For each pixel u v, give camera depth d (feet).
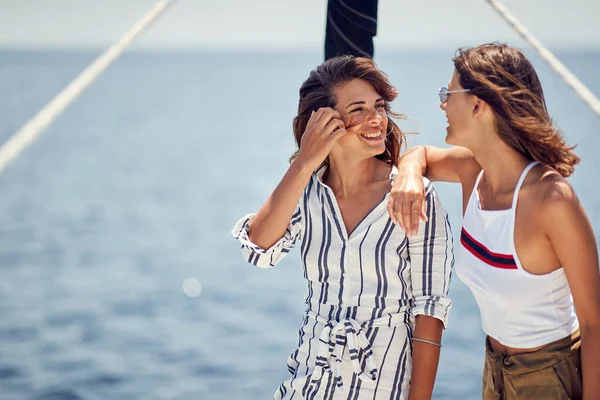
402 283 7.47
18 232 76.43
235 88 378.73
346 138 7.45
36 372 38.24
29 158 139.64
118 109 258.98
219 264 61.93
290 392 7.54
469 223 7.02
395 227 7.45
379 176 7.70
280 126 197.77
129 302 51.24
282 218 7.38
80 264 63.10
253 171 121.80
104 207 91.81
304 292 51.08
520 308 6.68
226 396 34.47
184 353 40.27
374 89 7.50
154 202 95.76
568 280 6.52
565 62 469.16
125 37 8.29
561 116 155.63
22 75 505.25
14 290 54.60
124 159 139.03
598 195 75.15
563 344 6.66
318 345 7.45
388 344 7.36
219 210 90.63
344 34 8.93
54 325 46.06
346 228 7.55
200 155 143.43
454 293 42.78
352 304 7.41
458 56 6.88
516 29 9.14
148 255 66.59
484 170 6.93
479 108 6.68
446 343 35.55
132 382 36.68
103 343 42.55
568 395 6.64
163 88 381.60
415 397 7.35
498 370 6.92
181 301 51.03
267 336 42.52
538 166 6.66
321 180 7.83
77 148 156.04
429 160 7.88
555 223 6.42
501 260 6.71
